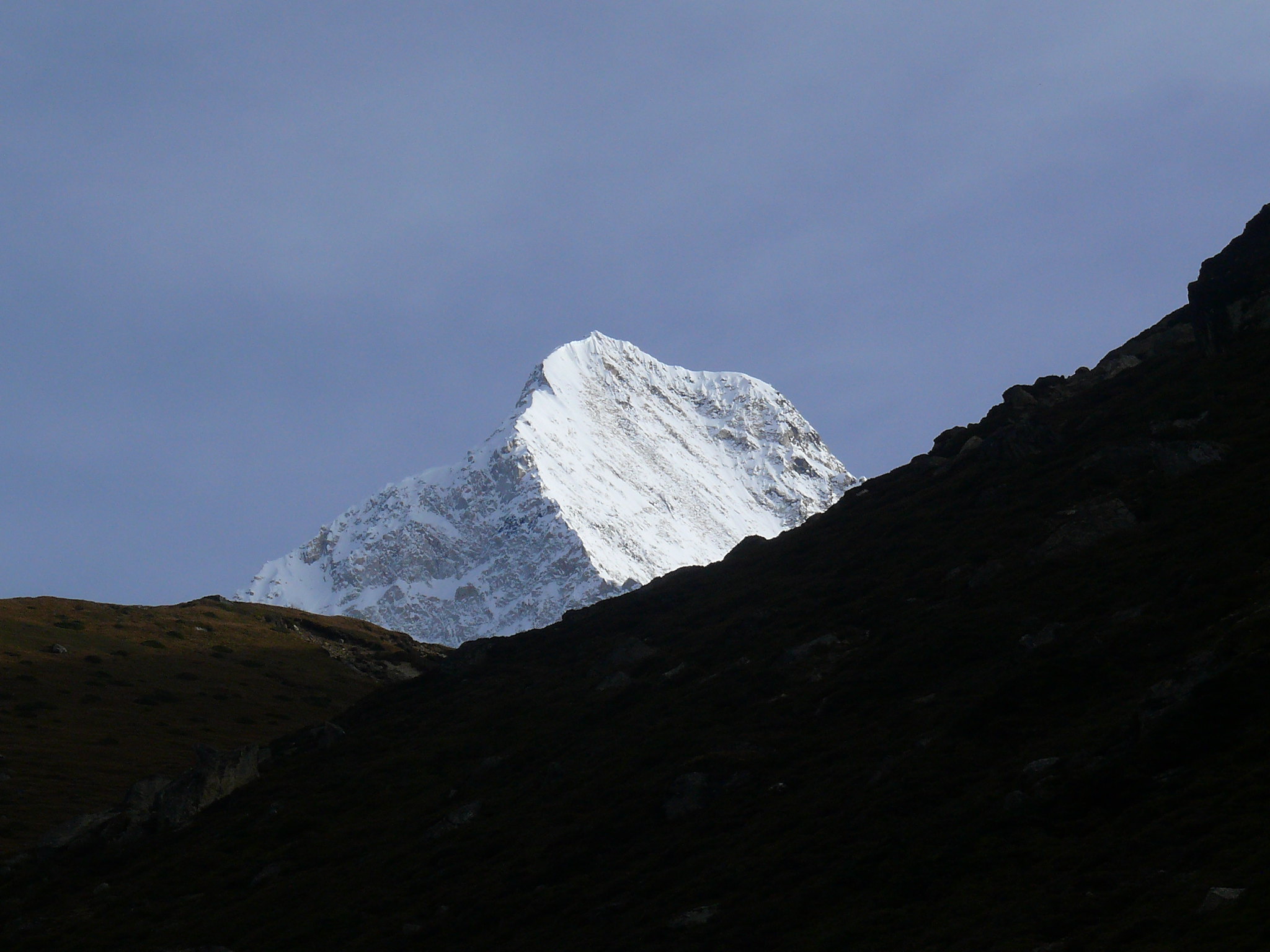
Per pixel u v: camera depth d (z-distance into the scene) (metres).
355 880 156.75
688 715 167.75
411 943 127.75
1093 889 82.38
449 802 180.25
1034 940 77.94
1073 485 190.12
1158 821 86.44
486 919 126.69
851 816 113.06
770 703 160.38
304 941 138.12
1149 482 172.88
